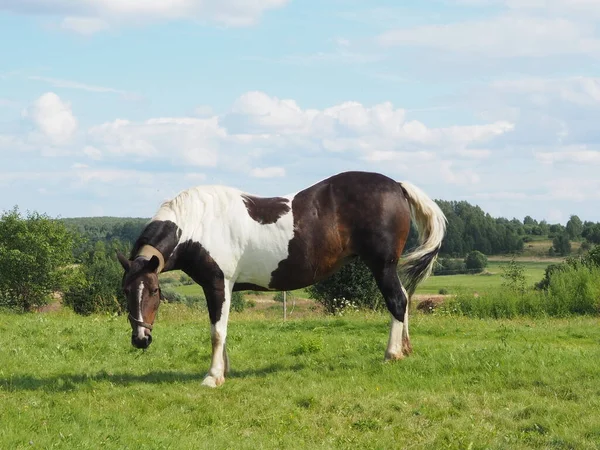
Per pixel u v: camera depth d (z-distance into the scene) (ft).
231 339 43.68
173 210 31.58
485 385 30.01
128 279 29.94
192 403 28.02
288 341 42.73
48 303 115.65
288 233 32.14
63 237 115.34
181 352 39.04
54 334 43.91
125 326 49.08
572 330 48.65
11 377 31.42
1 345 39.73
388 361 33.58
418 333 49.16
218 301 31.83
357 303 79.30
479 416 26.00
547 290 75.51
